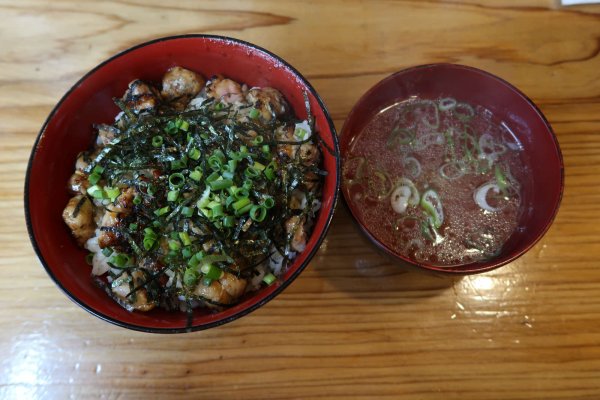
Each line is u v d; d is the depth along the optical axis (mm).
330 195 218
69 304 250
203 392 231
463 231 244
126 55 246
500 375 232
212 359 237
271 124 250
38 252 210
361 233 231
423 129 269
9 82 300
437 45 307
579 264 251
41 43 310
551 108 288
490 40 308
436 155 262
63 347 241
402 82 258
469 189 254
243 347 239
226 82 261
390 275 253
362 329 242
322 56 304
